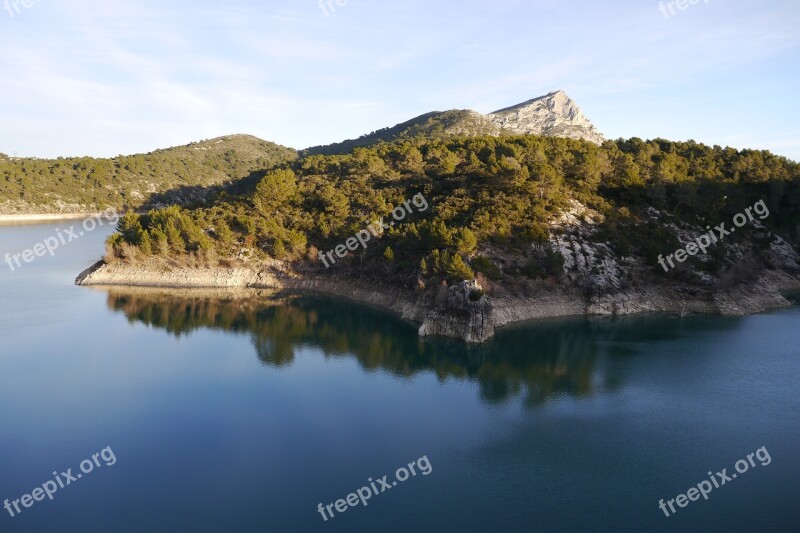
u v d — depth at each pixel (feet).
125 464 165.89
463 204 380.58
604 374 241.14
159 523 138.62
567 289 337.93
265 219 447.42
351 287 391.24
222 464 165.89
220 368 252.01
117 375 241.14
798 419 195.83
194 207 515.50
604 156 440.45
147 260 432.66
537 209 367.45
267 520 139.23
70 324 321.73
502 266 333.01
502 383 233.35
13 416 198.59
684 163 485.97
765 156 558.15
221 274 420.77
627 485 154.30
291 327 321.93
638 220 393.29
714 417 197.88
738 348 274.36
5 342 286.66
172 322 328.90
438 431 187.83
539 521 138.31
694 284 354.95
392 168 518.78
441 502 146.30
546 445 177.58
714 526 136.46
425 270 320.50
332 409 206.69
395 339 297.33
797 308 359.05
